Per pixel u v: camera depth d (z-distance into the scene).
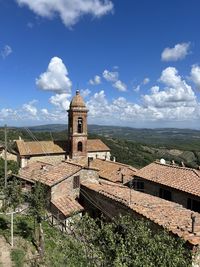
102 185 33.34
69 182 32.47
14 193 23.72
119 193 29.56
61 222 26.44
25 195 24.59
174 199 33.31
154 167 39.91
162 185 34.81
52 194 31.02
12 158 58.19
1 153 57.38
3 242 21.64
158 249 11.83
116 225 14.09
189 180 33.16
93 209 31.16
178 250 12.23
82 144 62.72
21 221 26.11
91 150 66.94
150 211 23.77
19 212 25.31
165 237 13.00
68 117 63.41
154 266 11.21
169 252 11.78
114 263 11.37
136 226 13.67
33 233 23.58
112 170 46.22
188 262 13.23
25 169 40.94
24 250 20.66
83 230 15.35
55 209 29.98
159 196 35.50
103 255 12.51
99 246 13.25
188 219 22.31
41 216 22.73
